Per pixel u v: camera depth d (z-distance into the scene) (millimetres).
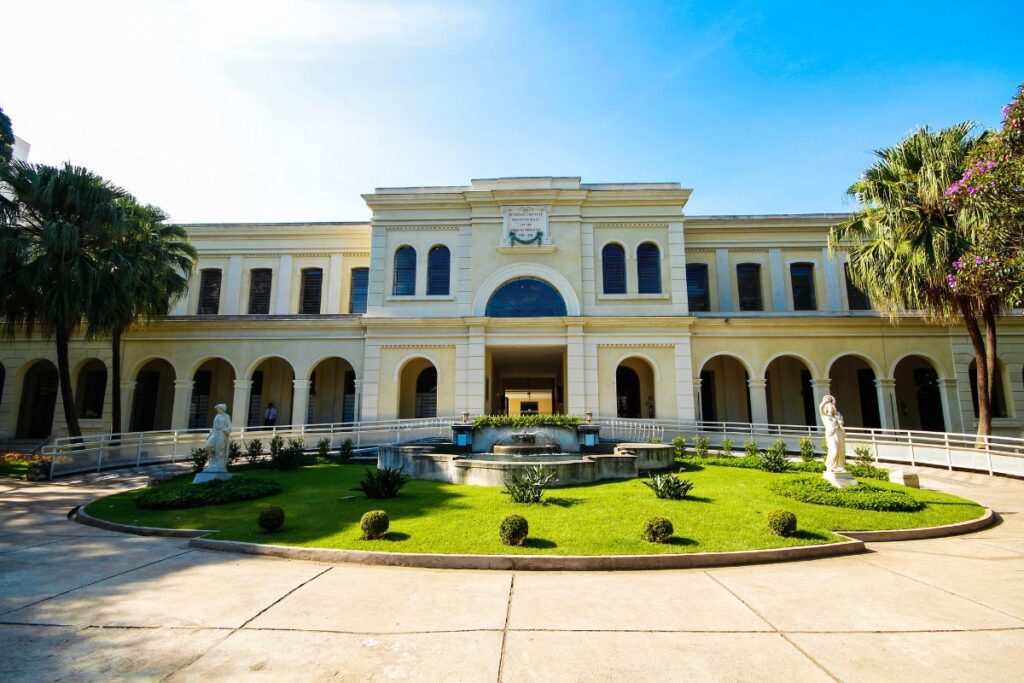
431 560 7180
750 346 23812
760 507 10141
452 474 13312
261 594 6004
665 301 23953
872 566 7285
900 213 16672
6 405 24453
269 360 27266
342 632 4969
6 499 12391
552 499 10734
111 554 7660
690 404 22688
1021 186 9898
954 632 5047
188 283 27578
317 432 20891
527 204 24781
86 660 4344
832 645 4746
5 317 18797
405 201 25031
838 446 11672
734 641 4820
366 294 27750
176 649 4570
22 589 6102
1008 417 23203
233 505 10562
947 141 16281
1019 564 7391
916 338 23688
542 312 24109
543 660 4414
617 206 24797
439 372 23391
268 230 28062
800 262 26781
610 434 21688
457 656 4480
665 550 7520
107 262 18609
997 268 10203
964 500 11242
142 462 18281
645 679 4109
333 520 9250
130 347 24453
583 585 6426
